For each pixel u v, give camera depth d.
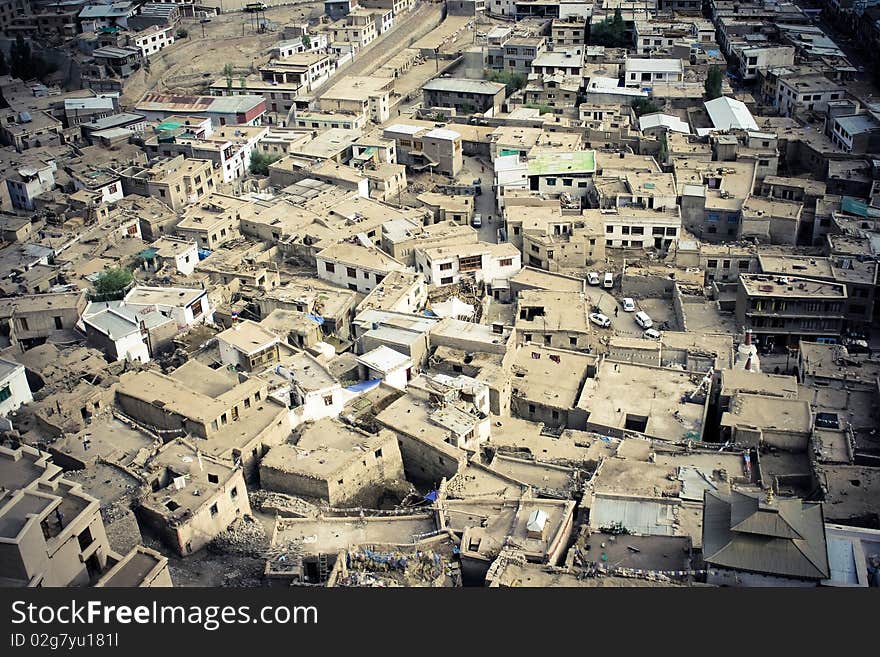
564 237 164.50
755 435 110.12
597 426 115.31
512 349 128.50
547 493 97.00
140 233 172.88
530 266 167.88
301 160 197.62
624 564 86.69
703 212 173.00
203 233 165.38
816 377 125.50
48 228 168.62
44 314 134.38
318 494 99.31
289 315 136.50
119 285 145.62
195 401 109.38
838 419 114.50
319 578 88.44
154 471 96.06
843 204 172.75
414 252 162.38
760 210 171.50
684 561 86.69
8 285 146.25
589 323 144.88
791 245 170.38
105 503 92.62
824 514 96.25
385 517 93.88
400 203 189.25
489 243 164.12
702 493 97.12
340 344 139.38
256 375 117.38
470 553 87.25
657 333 139.12
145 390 111.88
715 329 144.62
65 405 107.69
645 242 168.25
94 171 189.38
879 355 136.88
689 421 115.31
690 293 153.88
